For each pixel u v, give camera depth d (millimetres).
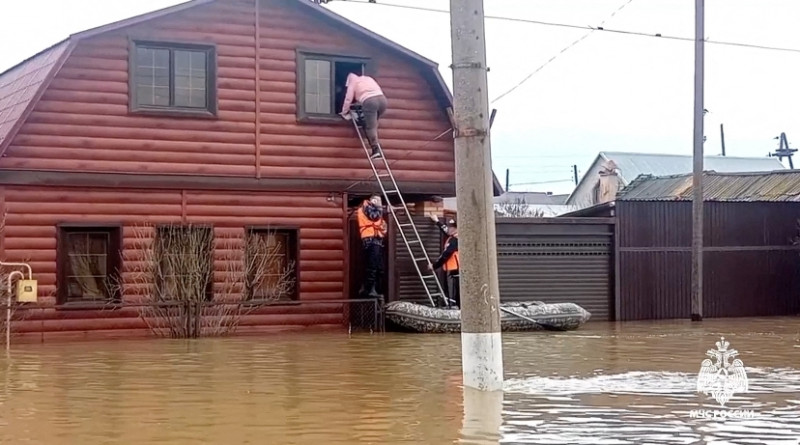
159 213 18766
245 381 11367
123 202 18500
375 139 19969
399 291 20312
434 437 7914
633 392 10281
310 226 19969
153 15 18547
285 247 19891
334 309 19922
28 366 12977
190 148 19000
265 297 19391
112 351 15102
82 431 8234
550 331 18922
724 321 21953
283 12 19828
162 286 18312
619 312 22344
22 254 17703
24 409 9359
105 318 18047
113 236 18438
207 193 19141
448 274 20047
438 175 21000
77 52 18141
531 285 21703
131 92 18516
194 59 19172
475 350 10336
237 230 19344
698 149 21922
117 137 18438
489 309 10250
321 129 20078
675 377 11578
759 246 23703
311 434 8070
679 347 15438
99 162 18266
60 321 17766
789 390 10477
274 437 7949
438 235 21000
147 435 8055
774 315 23766
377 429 8266
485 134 10086
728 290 23438
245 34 19516
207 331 18453
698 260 21828
